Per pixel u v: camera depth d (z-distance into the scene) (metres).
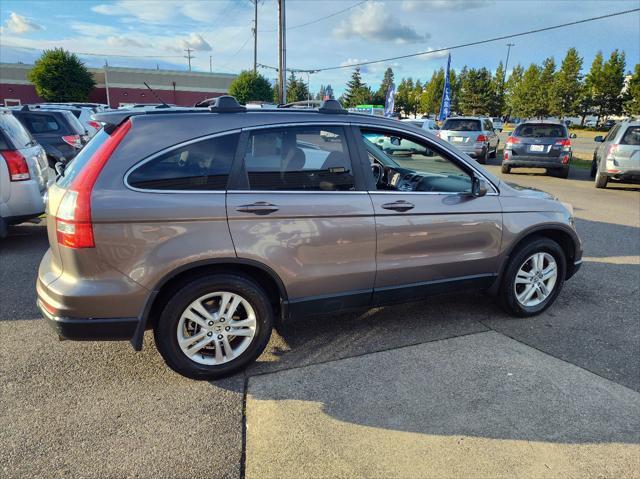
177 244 2.84
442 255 3.67
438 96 83.69
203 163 2.94
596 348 3.65
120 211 2.71
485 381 3.19
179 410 2.87
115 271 2.77
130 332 2.87
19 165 5.76
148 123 2.90
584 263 5.74
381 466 2.44
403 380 3.20
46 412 2.83
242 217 2.96
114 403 2.93
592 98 62.91
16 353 3.50
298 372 3.29
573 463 2.47
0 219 5.64
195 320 3.03
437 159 3.82
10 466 2.40
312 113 3.29
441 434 2.68
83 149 3.14
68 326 2.77
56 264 2.92
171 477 2.36
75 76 52.09
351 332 3.88
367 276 3.42
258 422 2.77
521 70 81.94
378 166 4.38
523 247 4.00
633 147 11.33
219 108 3.07
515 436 2.67
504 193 3.93
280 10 27.84
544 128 14.18
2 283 4.84
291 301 3.25
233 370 3.20
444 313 4.25
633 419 2.81
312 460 2.48
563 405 2.94
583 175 15.32
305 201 3.13
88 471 2.38
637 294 4.76
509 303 4.06
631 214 8.85
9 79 54.97
